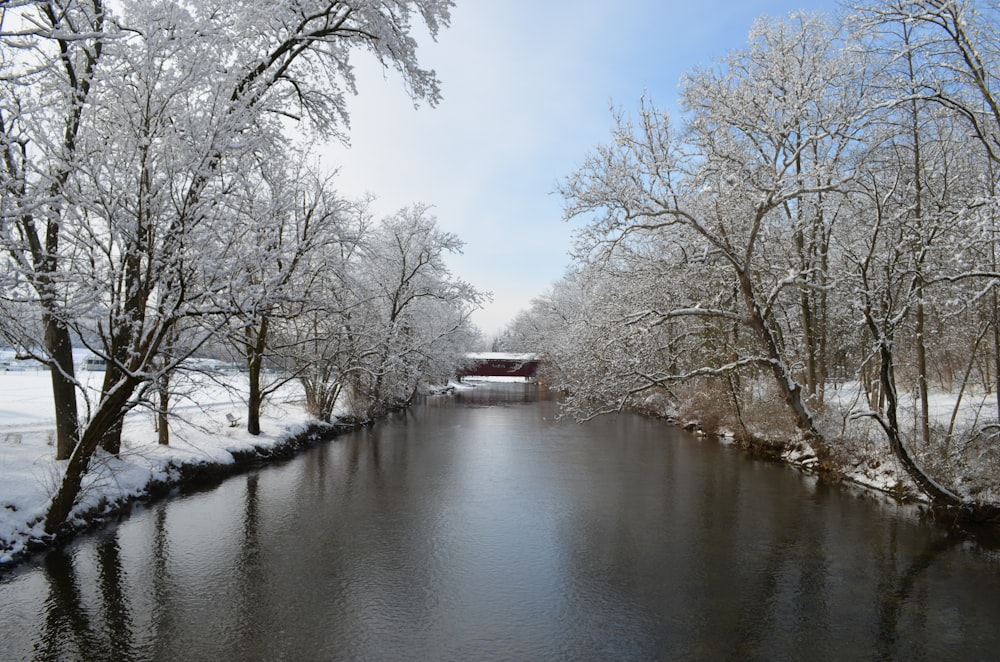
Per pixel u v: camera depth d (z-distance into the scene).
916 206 13.25
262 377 21.88
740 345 21.62
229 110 9.39
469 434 25.08
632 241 19.94
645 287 19.94
